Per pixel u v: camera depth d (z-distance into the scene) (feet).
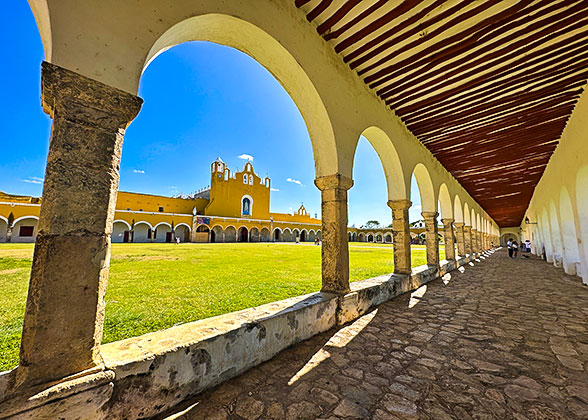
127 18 5.43
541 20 10.28
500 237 107.96
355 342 9.11
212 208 131.23
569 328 10.57
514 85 14.80
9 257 37.32
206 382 6.18
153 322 11.21
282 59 9.81
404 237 18.16
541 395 6.07
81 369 4.49
